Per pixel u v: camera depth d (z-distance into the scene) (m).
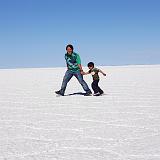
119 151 5.07
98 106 9.91
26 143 5.66
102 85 17.45
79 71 13.10
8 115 8.59
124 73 30.64
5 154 5.02
